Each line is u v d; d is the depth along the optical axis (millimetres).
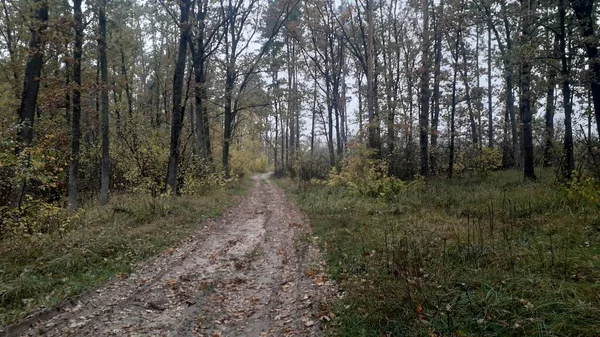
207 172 20375
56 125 16750
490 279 5203
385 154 21484
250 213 14758
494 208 9758
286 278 6945
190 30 16266
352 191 15688
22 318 5199
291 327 4980
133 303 5875
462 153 25594
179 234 10266
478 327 4215
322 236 9516
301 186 22844
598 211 7734
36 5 12086
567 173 12297
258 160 58594
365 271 6516
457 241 6961
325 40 29438
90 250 7832
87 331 4973
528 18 13234
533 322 4074
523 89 16250
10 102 16406
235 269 7590
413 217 10023
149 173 17125
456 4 18422
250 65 26266
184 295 6238
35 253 7461
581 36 11703
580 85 12156
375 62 24828
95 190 19391
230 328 5078
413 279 5418
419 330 4320
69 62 14094
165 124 23484
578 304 4188
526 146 16391
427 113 19031
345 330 4684
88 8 15250
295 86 37125
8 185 8094
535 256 5773
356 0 21875
